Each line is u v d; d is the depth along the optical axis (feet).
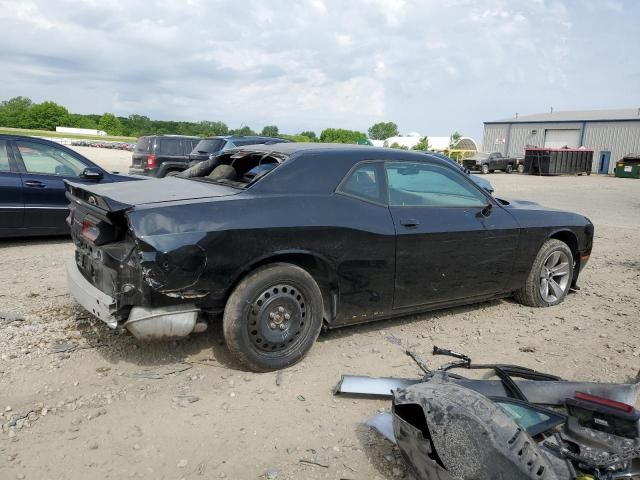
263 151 13.89
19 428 9.81
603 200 60.23
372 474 8.95
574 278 19.13
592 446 8.52
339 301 13.10
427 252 14.23
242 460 9.18
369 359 13.30
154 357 12.83
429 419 7.75
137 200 11.30
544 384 10.72
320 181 12.94
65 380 11.57
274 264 11.98
